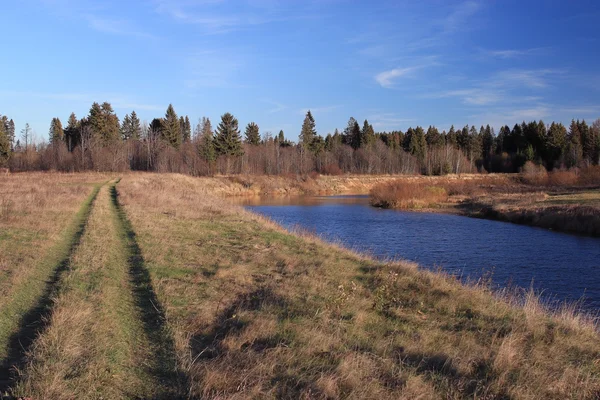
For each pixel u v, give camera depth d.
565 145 93.00
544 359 6.35
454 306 8.70
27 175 54.91
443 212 39.22
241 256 12.43
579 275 16.06
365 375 5.53
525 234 25.89
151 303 8.05
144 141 84.00
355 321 7.53
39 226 15.20
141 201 25.98
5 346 5.94
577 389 5.58
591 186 55.38
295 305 8.20
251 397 4.86
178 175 60.88
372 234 25.88
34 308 7.47
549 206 33.69
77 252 11.61
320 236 22.28
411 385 5.26
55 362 5.33
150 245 13.28
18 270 9.42
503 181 69.56
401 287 10.03
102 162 67.38
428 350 6.45
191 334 6.75
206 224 18.91
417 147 107.44
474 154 112.12
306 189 69.81
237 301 8.45
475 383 5.57
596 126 96.44
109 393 4.90
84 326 6.54
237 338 6.53
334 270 11.26
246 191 64.62
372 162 96.69
